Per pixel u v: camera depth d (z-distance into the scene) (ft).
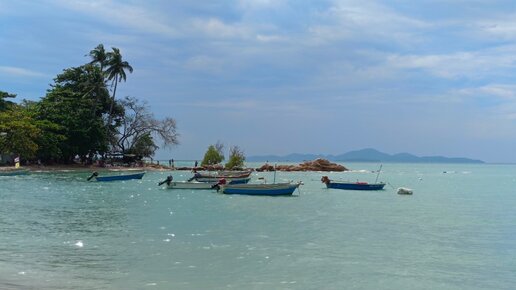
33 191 164.04
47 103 301.02
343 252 69.15
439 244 76.23
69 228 87.25
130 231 84.74
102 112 336.70
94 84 321.73
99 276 55.06
